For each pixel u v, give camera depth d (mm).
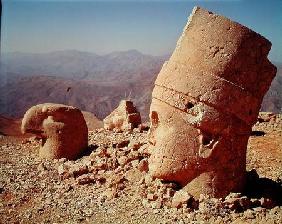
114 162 6355
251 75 4945
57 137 7395
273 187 5512
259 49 4969
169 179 5016
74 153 7465
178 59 5090
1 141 9484
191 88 4887
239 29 4906
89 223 4648
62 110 7496
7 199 5582
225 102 4844
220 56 4895
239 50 4895
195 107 4891
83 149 7645
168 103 5000
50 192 5758
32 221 4820
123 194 5348
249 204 4730
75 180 6098
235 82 4891
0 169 6871
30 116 7469
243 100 4906
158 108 5109
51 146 7410
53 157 7363
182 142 4918
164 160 4980
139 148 6812
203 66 4922
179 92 4941
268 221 4355
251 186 5398
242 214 4566
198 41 4996
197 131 4898
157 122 5258
